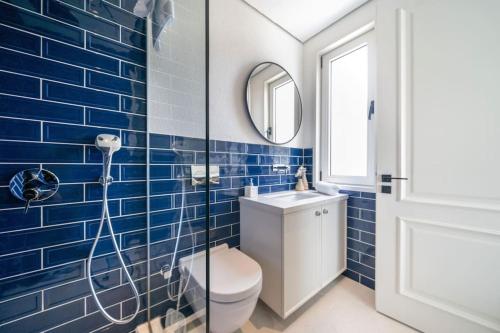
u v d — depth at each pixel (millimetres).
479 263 932
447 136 1003
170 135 892
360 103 1649
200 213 648
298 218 1187
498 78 877
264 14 1597
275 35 1697
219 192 1371
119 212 962
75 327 853
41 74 777
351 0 1464
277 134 1700
